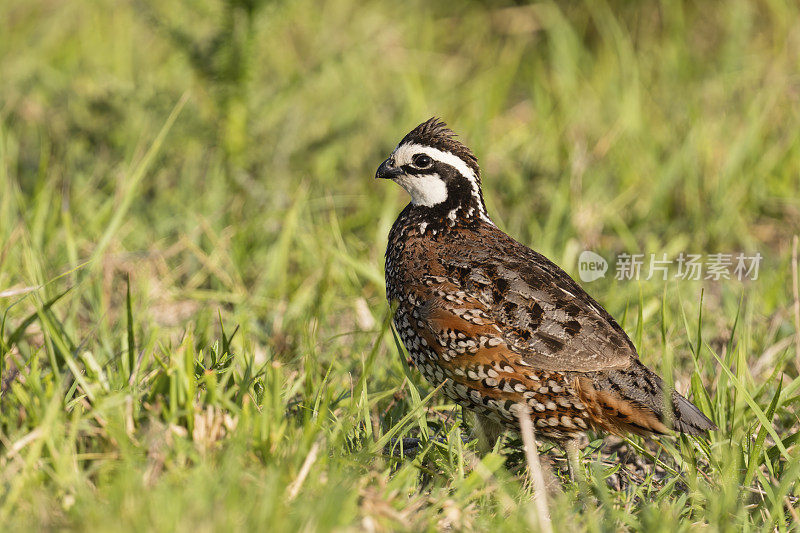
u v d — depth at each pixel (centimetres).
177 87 1462
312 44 1817
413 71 1808
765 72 1658
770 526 702
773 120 1547
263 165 1418
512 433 884
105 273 1068
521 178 1443
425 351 824
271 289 1152
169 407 726
